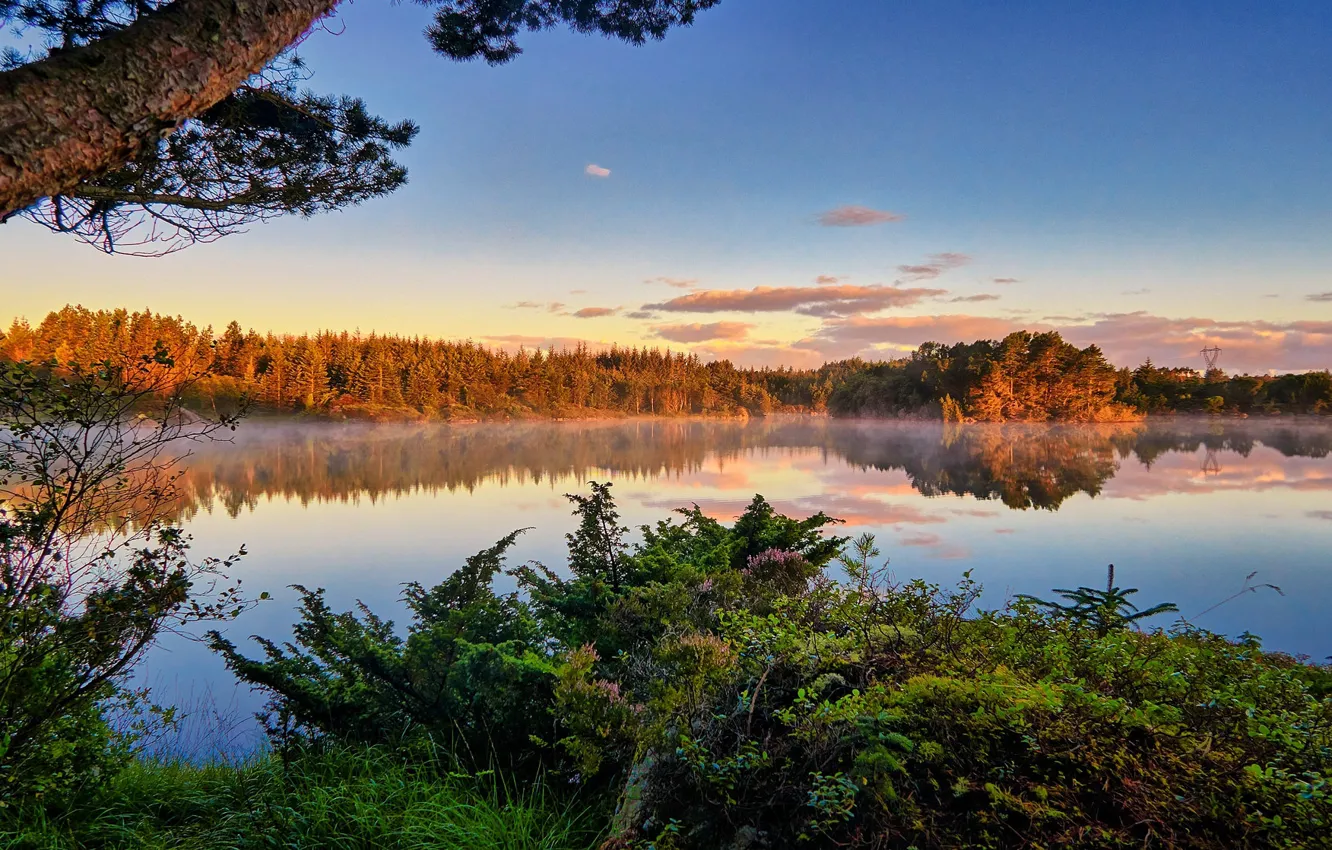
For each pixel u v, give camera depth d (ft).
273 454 248.11
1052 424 492.54
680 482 141.28
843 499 106.52
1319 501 118.32
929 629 9.57
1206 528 81.92
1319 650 34.14
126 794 12.03
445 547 60.18
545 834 9.71
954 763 6.53
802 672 8.84
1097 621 11.37
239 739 18.84
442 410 460.96
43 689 9.55
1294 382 571.28
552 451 276.41
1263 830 5.51
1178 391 576.61
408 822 9.93
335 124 14.66
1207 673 8.61
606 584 15.74
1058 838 5.55
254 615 36.78
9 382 8.47
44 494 9.05
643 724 9.30
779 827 6.74
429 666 13.08
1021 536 70.95
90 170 5.85
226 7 6.52
